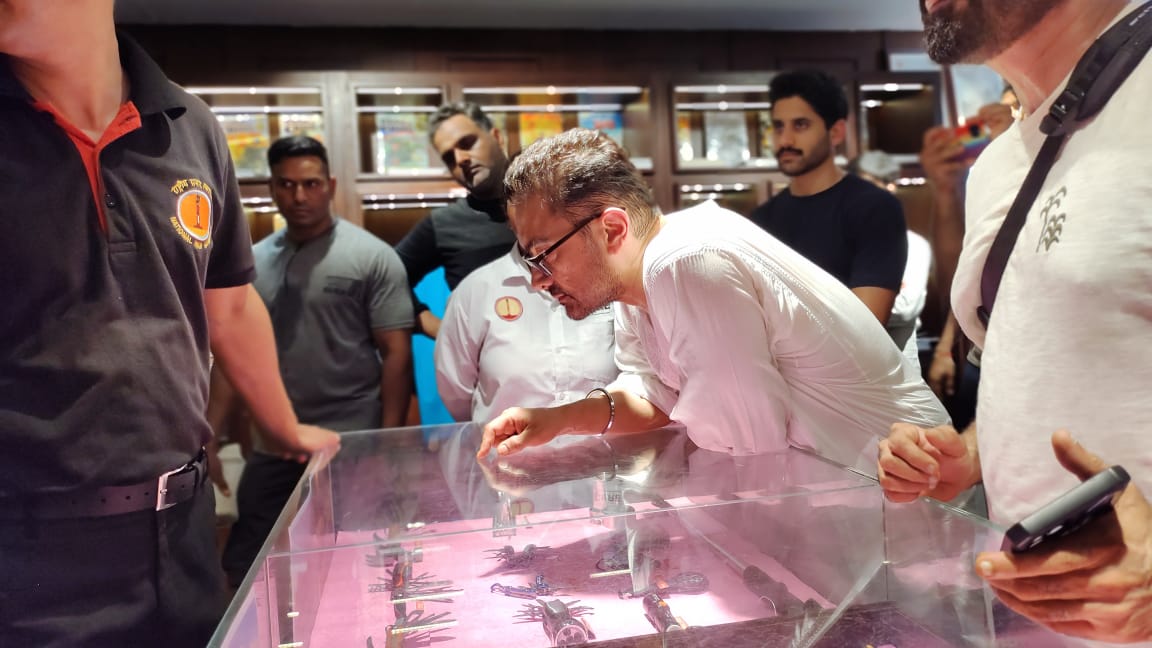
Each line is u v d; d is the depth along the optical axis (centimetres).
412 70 459
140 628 122
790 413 142
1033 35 101
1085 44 99
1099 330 89
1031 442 96
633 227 148
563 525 99
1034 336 96
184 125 132
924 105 473
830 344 141
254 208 425
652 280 139
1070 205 93
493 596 87
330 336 297
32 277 112
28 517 115
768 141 465
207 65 440
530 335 226
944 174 280
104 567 119
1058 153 100
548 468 129
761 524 97
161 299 124
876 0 457
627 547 97
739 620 81
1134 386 87
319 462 142
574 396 223
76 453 116
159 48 437
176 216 127
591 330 227
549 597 88
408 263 308
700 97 461
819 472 112
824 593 86
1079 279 90
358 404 299
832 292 146
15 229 111
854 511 97
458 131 285
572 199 144
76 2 109
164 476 123
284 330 298
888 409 147
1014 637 75
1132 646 74
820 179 252
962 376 243
